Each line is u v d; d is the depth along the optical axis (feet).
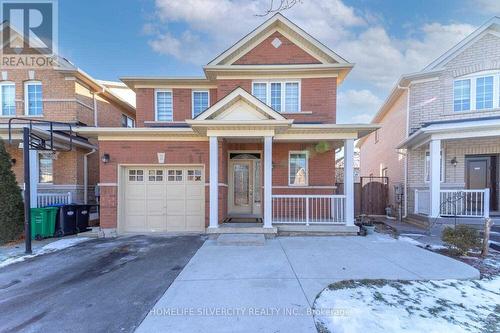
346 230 28.50
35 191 30.83
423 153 38.70
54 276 17.60
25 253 22.85
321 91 34.47
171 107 37.42
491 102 35.06
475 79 35.94
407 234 30.04
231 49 34.42
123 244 25.48
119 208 30.09
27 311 13.03
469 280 16.12
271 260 19.80
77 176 38.11
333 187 33.83
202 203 31.14
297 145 34.42
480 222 30.22
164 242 25.96
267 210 27.58
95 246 24.99
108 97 45.62
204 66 34.06
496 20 34.09
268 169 27.53
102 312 12.78
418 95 38.83
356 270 17.65
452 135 31.12
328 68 33.76
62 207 30.01
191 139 30.58
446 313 12.27
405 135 40.65
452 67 37.04
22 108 37.99
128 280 16.62
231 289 14.76
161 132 29.78
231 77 35.06
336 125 28.63
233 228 27.43
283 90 34.83
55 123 34.30
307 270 17.62
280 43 35.17
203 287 15.06
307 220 28.99
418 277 16.44
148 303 13.58
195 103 37.58
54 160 37.63
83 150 39.58
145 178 31.27
